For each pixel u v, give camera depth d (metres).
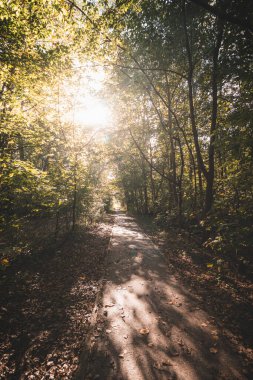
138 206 38.44
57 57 9.11
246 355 4.17
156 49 11.67
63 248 11.71
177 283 7.61
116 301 6.40
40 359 4.20
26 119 9.36
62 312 5.86
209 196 10.92
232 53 9.12
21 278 7.71
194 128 11.38
